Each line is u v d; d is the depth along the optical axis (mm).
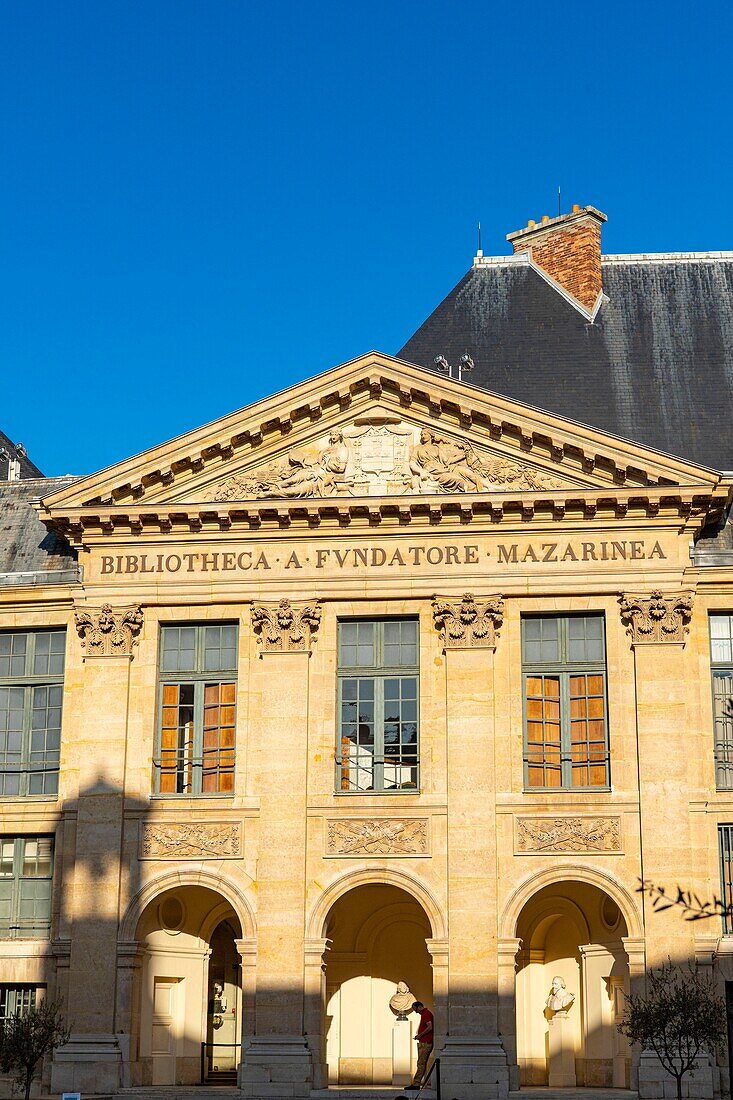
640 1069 30156
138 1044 32594
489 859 31844
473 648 33062
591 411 38250
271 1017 31484
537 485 33406
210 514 33750
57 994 32688
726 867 32344
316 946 31844
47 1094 31656
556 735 33000
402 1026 34656
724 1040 30234
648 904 31328
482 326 41094
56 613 35406
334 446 34125
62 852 33750
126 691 33719
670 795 31891
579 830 31984
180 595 34062
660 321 40469
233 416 33906
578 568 33156
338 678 33688
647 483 33000
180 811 33031
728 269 41719
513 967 31422
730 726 33312
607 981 33781
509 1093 30531
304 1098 30594
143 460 34031
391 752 33250
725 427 37688
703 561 33469
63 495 34188
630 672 32812
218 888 32500
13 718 35469
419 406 34031
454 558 33531
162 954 33906
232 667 34062
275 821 32531
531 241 43000
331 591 33656
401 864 32188
